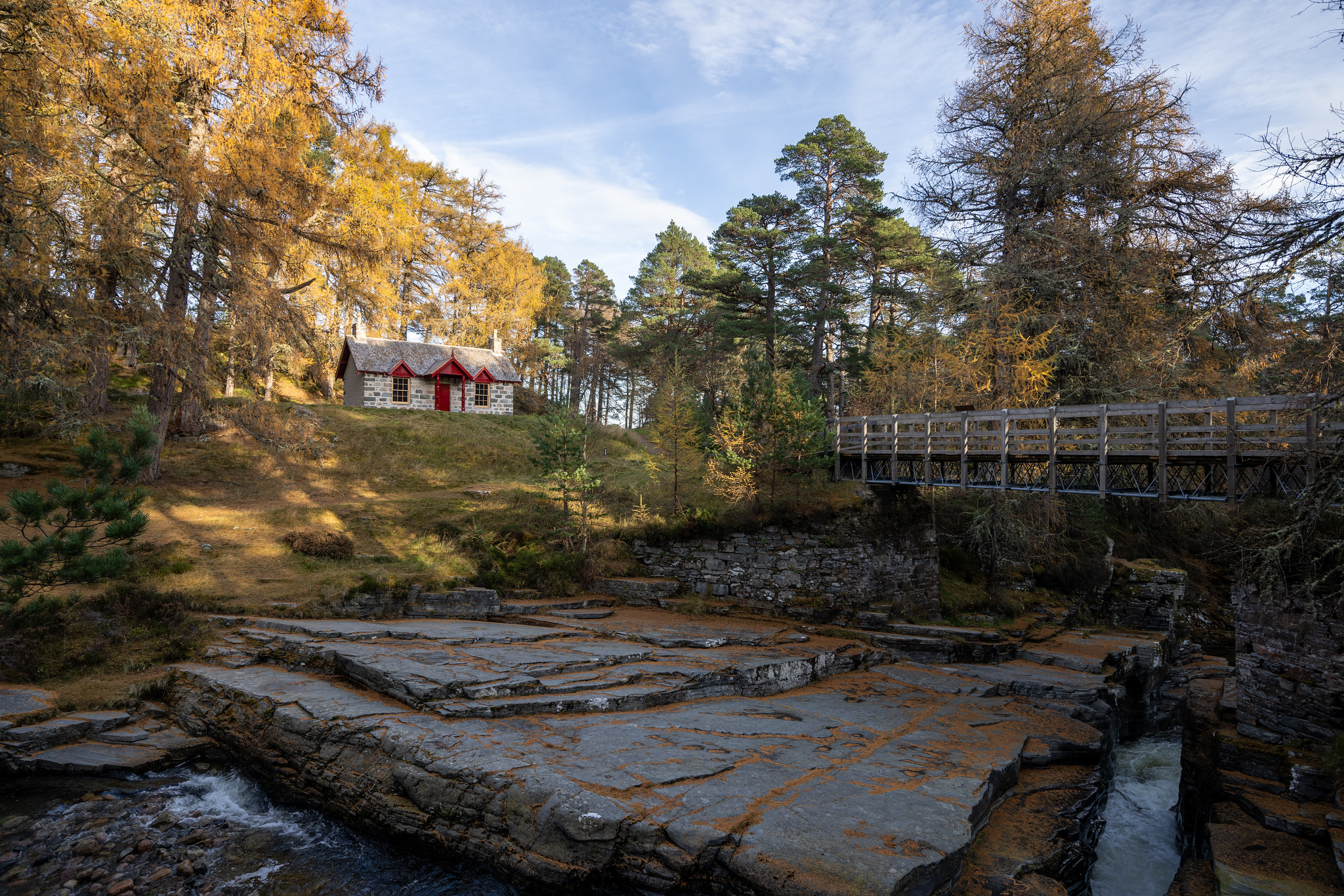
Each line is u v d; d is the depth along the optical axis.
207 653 12.94
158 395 20.98
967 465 17.03
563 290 59.34
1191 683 16.56
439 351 37.06
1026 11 22.06
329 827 8.92
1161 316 19.59
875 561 19.16
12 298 15.35
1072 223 19.95
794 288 37.03
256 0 18.98
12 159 14.74
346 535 19.50
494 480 26.67
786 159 37.38
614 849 7.01
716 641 15.16
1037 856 8.01
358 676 11.48
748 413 20.73
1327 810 9.16
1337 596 10.20
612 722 10.39
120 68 16.64
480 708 10.10
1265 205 17.31
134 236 17.50
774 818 7.35
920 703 13.45
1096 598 24.53
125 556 12.06
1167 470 13.94
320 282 31.39
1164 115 19.92
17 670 11.77
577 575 19.81
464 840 7.86
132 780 9.78
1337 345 11.11
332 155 33.75
